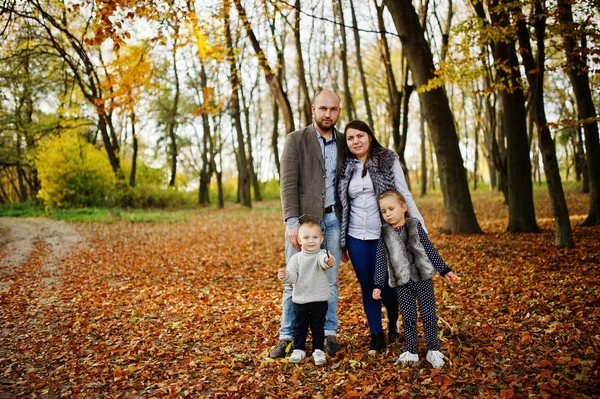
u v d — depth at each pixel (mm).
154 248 11555
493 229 11172
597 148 10453
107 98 9352
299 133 3867
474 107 26016
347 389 3078
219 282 7441
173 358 3949
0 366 3977
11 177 38562
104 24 5520
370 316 3730
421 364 3348
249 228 15250
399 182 3725
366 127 3744
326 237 3795
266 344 4094
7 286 7559
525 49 8047
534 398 2717
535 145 30328
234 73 11648
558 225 7777
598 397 2650
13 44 10352
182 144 34656
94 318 5328
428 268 3328
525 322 4098
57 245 12461
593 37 6777
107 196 24469
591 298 4582
